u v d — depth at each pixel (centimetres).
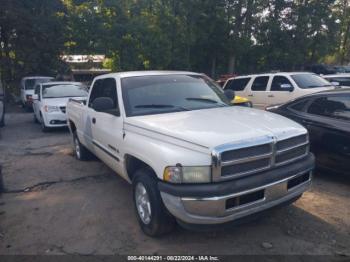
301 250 351
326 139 531
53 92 1182
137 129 397
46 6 2361
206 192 308
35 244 384
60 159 746
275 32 3038
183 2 2583
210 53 3136
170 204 326
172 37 2467
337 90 560
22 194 543
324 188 518
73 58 2733
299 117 577
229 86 1242
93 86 579
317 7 3133
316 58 3425
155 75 497
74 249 370
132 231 403
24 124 1344
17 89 2323
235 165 320
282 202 355
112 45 2166
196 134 333
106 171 645
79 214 457
